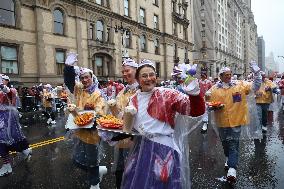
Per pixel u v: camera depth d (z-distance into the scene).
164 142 2.97
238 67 99.19
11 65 19.88
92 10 25.69
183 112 2.97
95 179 4.79
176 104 2.98
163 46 37.81
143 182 2.93
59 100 19.33
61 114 17.67
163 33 37.56
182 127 3.15
